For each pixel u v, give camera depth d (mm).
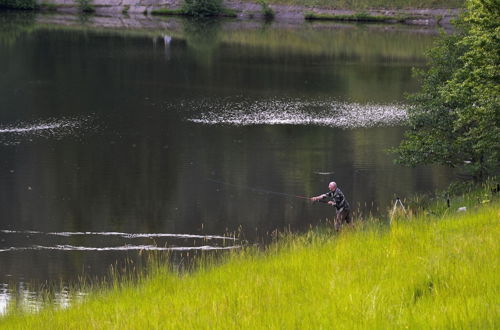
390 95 128750
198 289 29016
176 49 177625
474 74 51250
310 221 62156
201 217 63156
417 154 62875
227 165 82062
